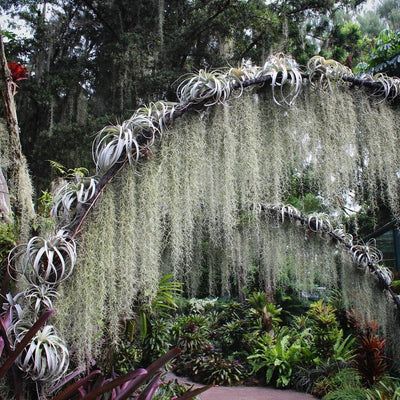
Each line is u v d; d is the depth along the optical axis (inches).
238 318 306.5
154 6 358.6
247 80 73.1
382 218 162.7
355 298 147.7
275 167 75.2
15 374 61.5
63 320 64.0
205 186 72.1
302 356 232.7
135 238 67.1
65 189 67.2
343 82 80.0
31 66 345.7
